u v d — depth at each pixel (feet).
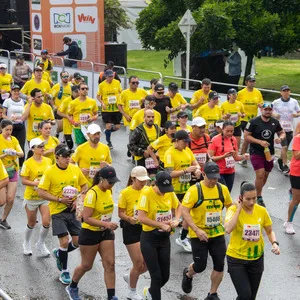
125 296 37.45
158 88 58.54
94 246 34.91
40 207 42.24
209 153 46.34
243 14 95.71
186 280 36.76
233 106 62.75
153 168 48.57
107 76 69.62
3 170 42.37
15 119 58.29
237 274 32.45
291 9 99.76
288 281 39.83
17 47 121.29
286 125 62.18
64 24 105.50
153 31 107.04
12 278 39.78
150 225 33.50
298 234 47.32
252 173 62.59
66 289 37.29
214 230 35.06
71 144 66.85
